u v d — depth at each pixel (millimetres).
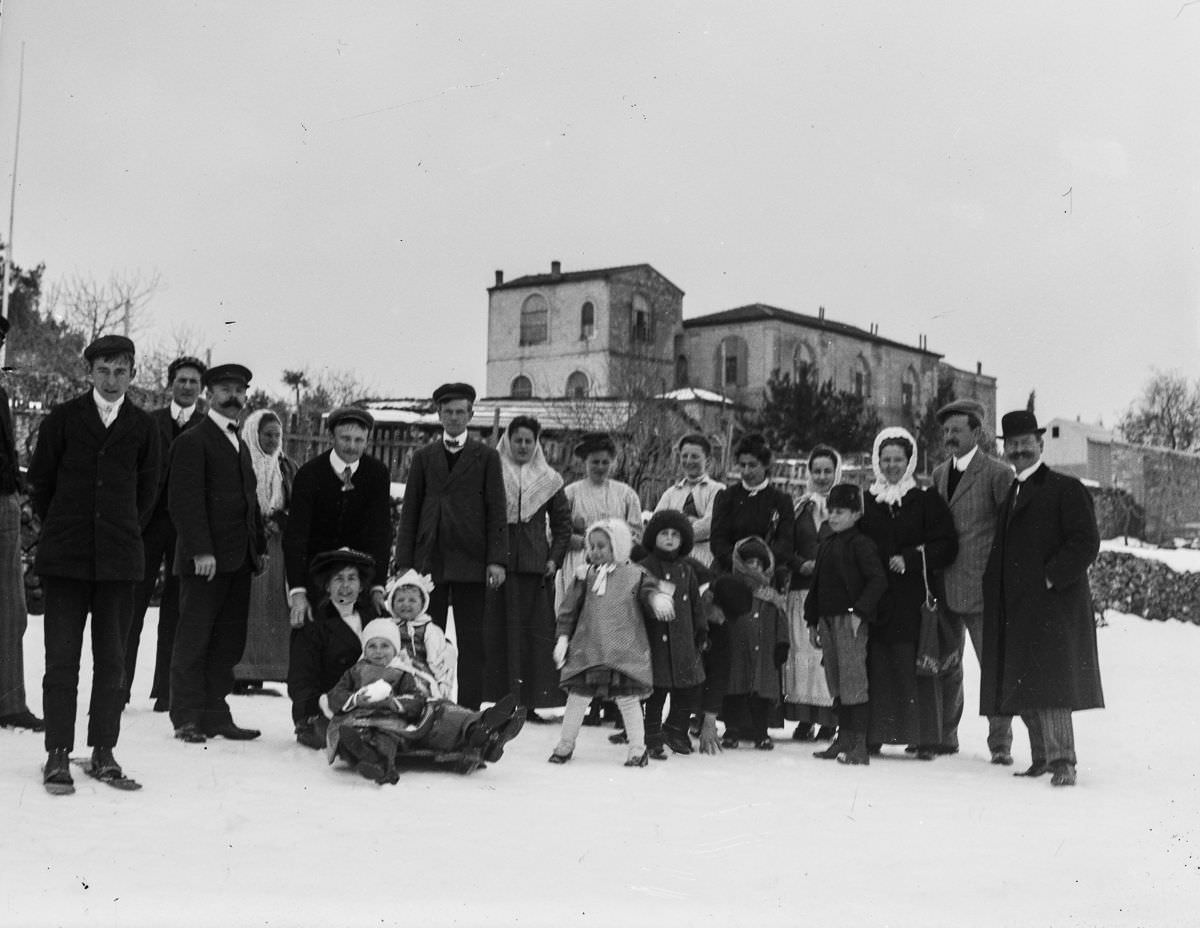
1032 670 7879
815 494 9648
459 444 9383
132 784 6301
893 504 8719
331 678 7926
